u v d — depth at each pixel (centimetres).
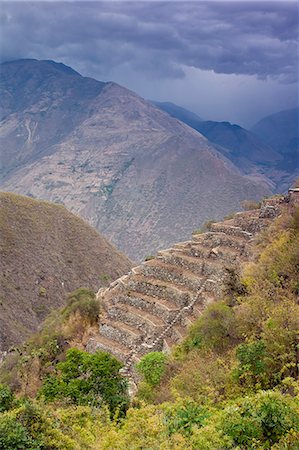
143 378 2648
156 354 2631
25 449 1420
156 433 1439
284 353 1756
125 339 3309
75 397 2214
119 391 2325
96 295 5519
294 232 2725
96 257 13125
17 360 4294
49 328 4850
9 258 11394
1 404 1873
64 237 13100
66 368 2497
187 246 3975
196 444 1284
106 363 2383
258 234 3353
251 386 1714
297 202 3303
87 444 1519
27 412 1534
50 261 12106
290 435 1289
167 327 3172
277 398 1390
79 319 4181
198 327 2508
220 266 3278
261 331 2045
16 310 10306
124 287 4075
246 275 2669
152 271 3850
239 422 1340
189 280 3444
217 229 3828
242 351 1822
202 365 2006
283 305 2014
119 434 1477
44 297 11144
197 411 1513
